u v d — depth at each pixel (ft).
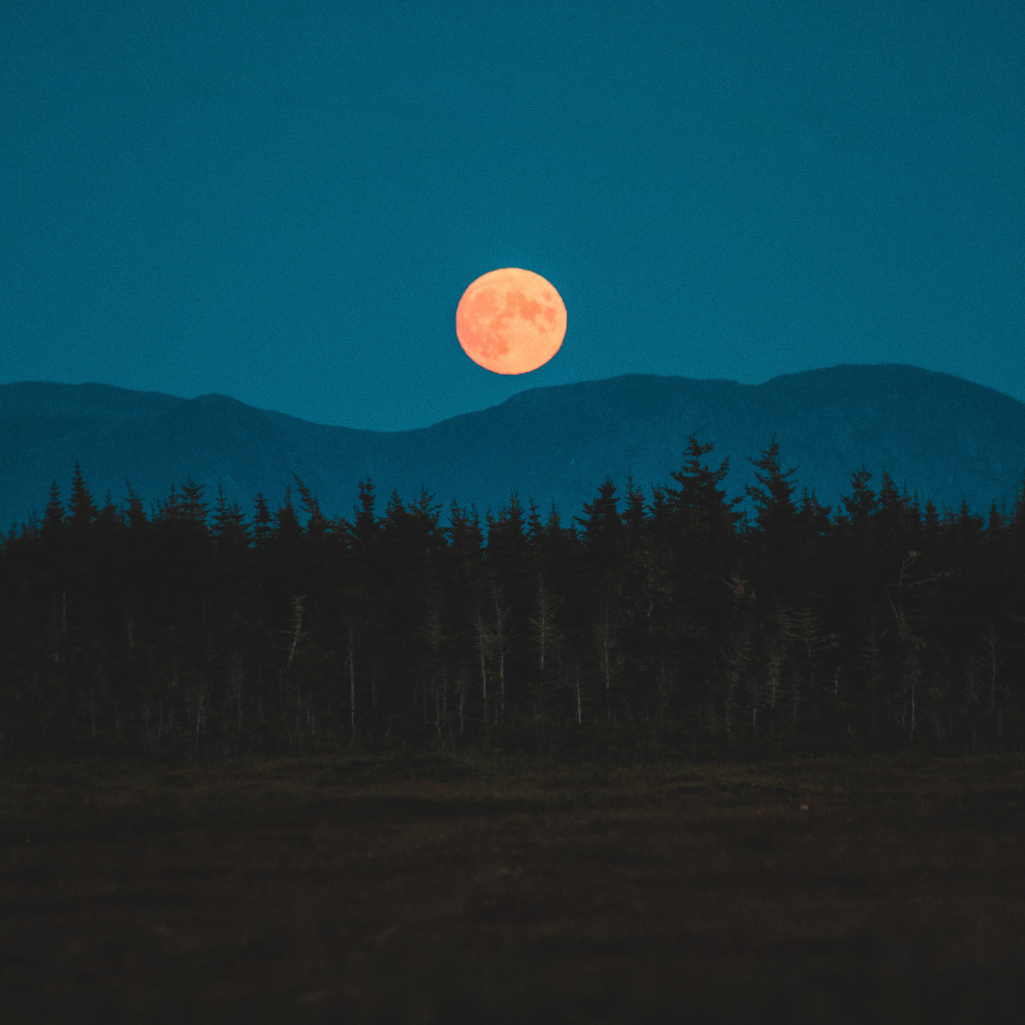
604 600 225.15
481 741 199.11
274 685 225.56
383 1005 36.01
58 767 166.61
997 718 193.77
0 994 41.22
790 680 220.23
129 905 62.39
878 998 35.37
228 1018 36.83
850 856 76.89
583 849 80.38
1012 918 54.19
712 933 50.67
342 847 84.23
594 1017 35.86
